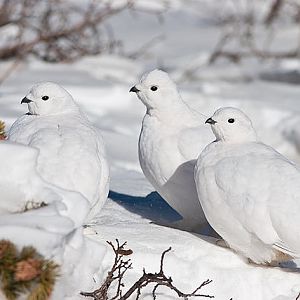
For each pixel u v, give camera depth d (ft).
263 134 59.06
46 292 21.20
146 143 32.30
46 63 78.69
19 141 28.19
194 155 31.24
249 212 27.32
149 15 110.73
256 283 28.30
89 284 24.45
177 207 32.09
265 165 28.04
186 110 32.78
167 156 31.50
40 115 30.25
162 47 93.40
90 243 24.21
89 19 80.18
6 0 77.82
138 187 39.32
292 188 27.37
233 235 28.22
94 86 67.31
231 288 28.02
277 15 107.04
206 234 32.24
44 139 27.30
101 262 25.66
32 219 21.67
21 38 77.51
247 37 95.40
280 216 26.96
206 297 27.32
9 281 20.85
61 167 26.25
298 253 27.22
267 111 61.62
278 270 28.78
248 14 109.60
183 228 32.40
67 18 82.28
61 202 22.62
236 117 29.43
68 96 30.60
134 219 32.55
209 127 32.55
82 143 27.37
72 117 29.89
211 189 28.32
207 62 86.43
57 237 21.30
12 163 22.72
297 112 62.03
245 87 74.33
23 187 22.75
